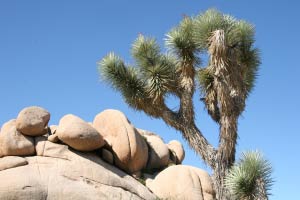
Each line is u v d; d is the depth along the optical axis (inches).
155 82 536.1
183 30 548.4
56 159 543.8
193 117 531.5
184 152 696.4
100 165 553.9
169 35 552.4
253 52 542.0
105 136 605.0
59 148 554.6
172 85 542.0
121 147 581.9
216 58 478.9
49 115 587.8
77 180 524.1
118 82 553.6
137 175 587.5
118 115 606.5
